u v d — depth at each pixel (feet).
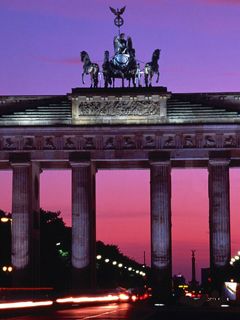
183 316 408.26
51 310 497.46
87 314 429.38
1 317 389.19
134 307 561.02
